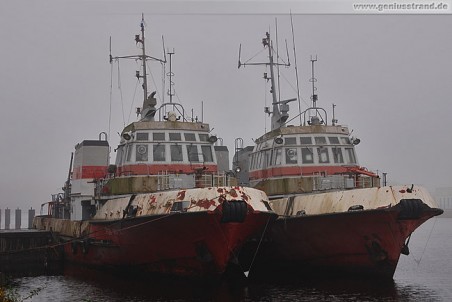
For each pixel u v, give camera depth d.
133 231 21.20
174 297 19.50
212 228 19.42
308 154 27.33
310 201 23.86
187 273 20.75
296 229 23.56
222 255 19.84
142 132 25.22
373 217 20.77
